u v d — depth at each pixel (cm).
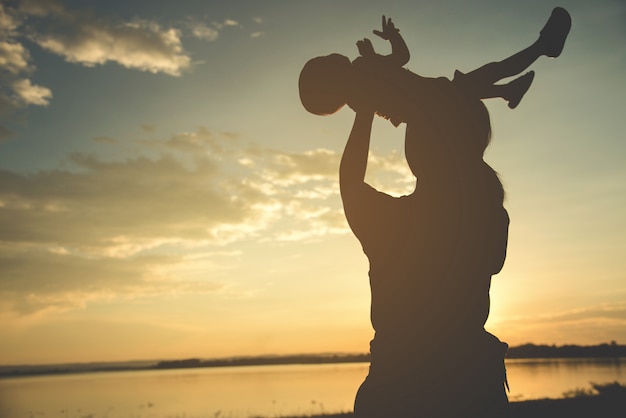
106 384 14375
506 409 136
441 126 151
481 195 147
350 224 152
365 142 155
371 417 137
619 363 15800
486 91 155
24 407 7331
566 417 2331
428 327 139
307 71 158
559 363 16488
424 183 148
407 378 136
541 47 156
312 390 10025
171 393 10306
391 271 144
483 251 144
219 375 18938
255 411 5862
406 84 154
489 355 138
